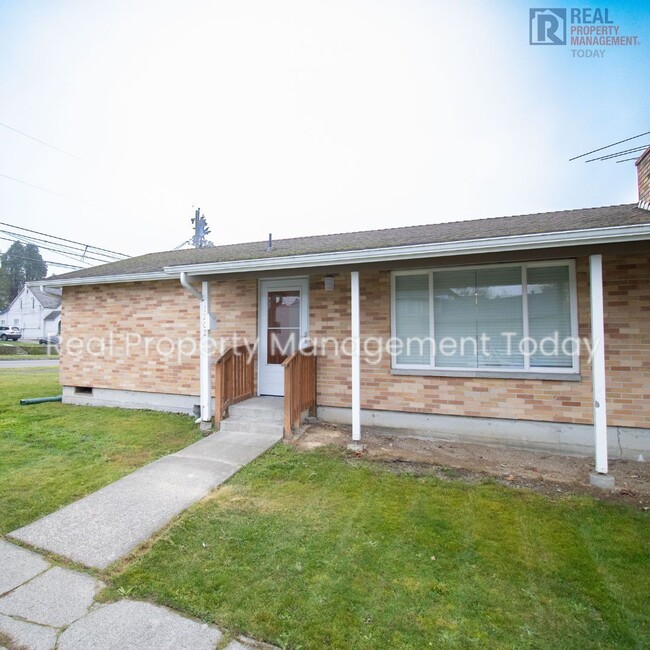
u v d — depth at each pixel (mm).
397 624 2102
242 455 4816
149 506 3477
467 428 5637
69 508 3434
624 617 2174
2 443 5434
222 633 2020
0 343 31609
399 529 3141
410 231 7598
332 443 5410
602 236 3887
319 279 6582
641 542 2979
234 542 2910
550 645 1970
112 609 2189
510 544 2934
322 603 2254
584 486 4082
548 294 5355
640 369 4820
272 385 6957
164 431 6062
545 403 5250
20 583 2412
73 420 6812
